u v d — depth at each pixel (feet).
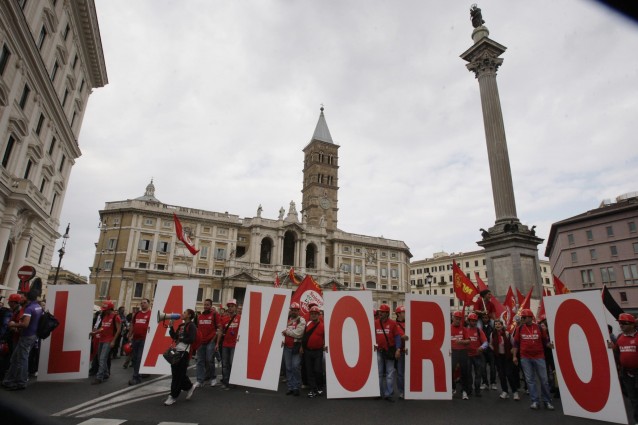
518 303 60.08
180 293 40.24
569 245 212.43
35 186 90.74
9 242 86.53
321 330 36.60
